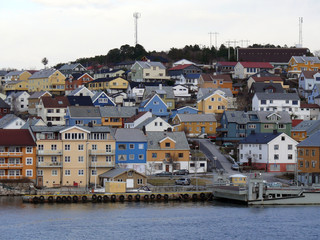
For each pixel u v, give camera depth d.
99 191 147.88
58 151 157.62
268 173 179.38
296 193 144.88
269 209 139.00
